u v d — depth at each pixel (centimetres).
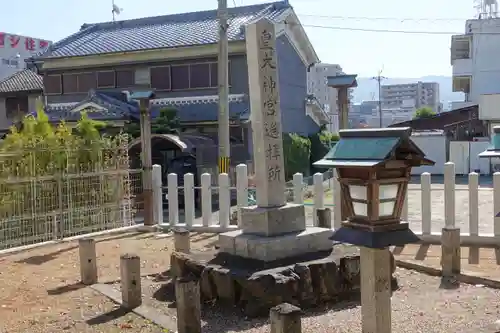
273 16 2552
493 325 591
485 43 3641
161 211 1362
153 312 684
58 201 1213
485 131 3170
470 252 984
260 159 804
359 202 444
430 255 962
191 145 1925
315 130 3078
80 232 1260
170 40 2570
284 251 753
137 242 1175
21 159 1148
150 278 867
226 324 652
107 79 2669
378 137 439
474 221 1055
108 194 1320
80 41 2920
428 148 3127
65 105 2714
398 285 789
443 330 603
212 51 2422
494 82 3634
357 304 720
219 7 1492
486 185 2412
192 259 786
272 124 807
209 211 1272
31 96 2970
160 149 2041
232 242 782
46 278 881
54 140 1257
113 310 704
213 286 724
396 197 442
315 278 711
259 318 665
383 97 10431
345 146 456
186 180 1290
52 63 2744
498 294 733
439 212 1680
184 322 588
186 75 2506
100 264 977
